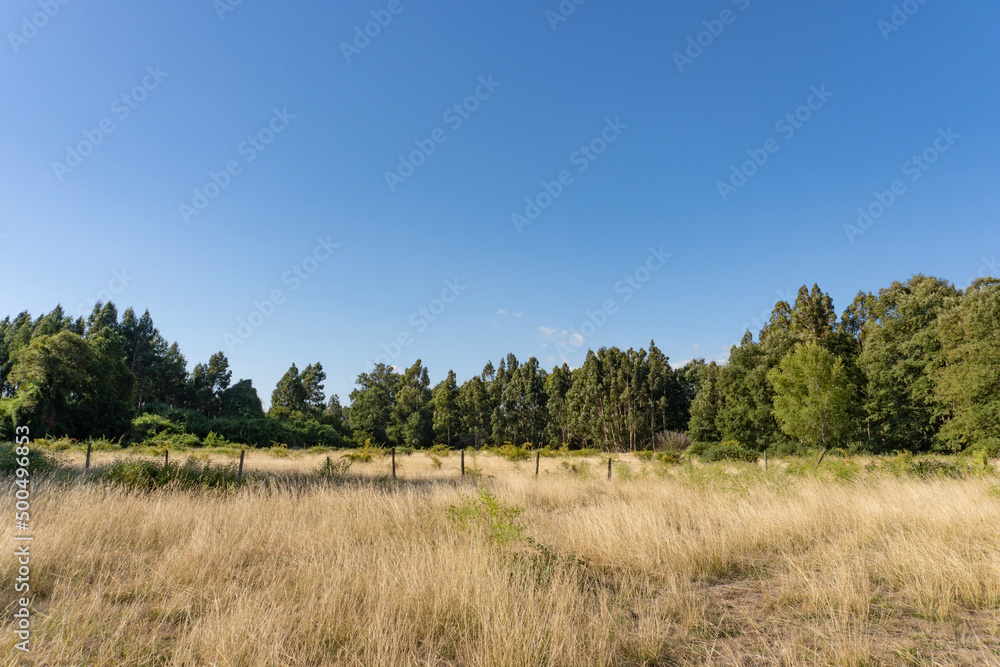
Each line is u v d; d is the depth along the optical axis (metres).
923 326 38.41
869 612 4.58
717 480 11.96
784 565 6.25
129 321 72.56
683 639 4.15
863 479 12.20
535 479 14.95
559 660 3.52
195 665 3.42
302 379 86.00
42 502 7.56
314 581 4.86
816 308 47.56
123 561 5.77
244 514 7.74
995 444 28.80
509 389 74.56
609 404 61.06
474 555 5.48
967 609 4.60
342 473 16.41
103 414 43.06
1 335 71.81
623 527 7.09
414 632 3.99
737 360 45.72
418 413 72.38
